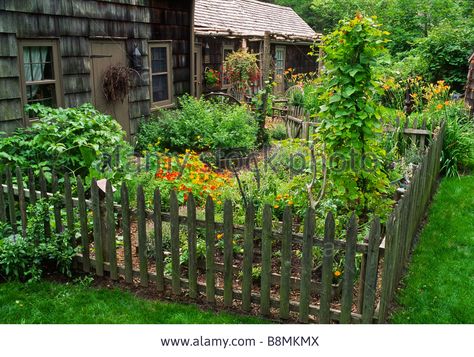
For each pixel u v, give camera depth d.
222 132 8.72
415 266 4.66
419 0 20.33
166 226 4.77
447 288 4.26
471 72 12.03
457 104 9.71
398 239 3.73
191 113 9.44
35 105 6.45
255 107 10.52
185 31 10.99
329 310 3.48
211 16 15.03
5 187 4.73
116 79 8.22
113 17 8.38
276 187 5.13
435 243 5.18
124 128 8.93
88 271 4.35
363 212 4.70
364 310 3.42
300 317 3.58
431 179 6.28
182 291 4.09
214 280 3.84
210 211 3.70
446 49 14.66
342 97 4.29
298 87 14.23
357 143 4.32
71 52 7.43
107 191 4.05
